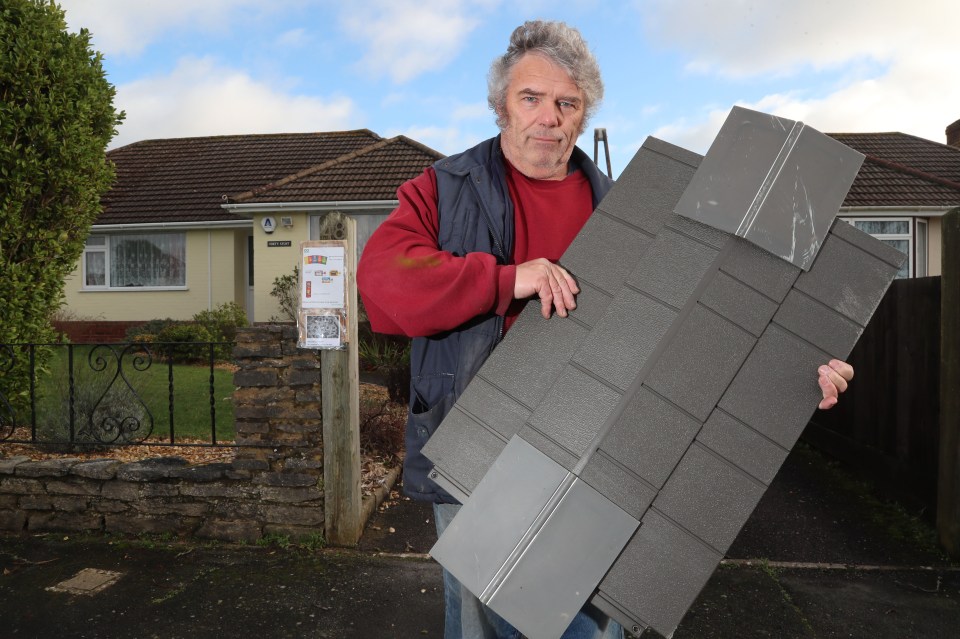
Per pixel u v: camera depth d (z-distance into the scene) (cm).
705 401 125
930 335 393
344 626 277
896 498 430
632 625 122
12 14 453
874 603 298
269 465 356
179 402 653
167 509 362
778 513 417
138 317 1409
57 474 366
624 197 141
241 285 1409
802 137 131
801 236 127
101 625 274
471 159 156
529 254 157
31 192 465
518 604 124
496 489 128
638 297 133
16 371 465
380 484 432
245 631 271
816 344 124
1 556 338
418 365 153
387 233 144
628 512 124
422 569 329
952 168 1337
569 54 147
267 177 1467
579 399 130
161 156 1633
